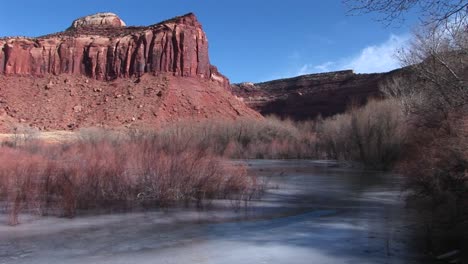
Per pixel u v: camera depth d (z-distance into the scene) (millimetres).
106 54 100625
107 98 88875
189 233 8656
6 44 98562
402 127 24453
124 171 13625
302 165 31438
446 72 13008
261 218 10367
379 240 8000
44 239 8117
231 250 7328
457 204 9758
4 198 12141
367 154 27719
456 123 11586
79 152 24906
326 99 134000
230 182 14984
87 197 12172
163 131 37719
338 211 11391
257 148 44781
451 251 6996
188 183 13391
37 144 35000
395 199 13617
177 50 97875
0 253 7094
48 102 88062
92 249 7375
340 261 6672
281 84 155875
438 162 11188
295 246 7578
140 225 9492
